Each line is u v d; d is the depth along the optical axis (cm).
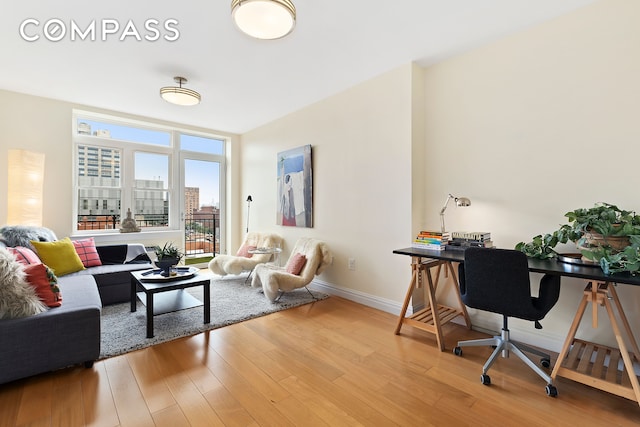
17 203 325
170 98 325
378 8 211
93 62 287
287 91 359
